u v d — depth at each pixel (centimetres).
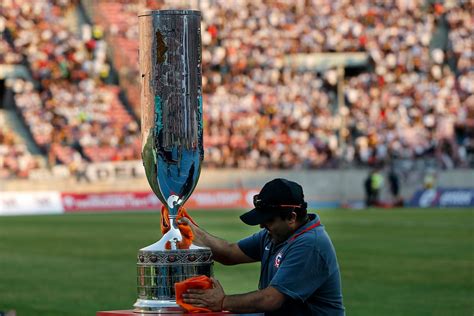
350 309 2266
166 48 796
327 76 7938
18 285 2723
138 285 812
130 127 7350
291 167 7312
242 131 7444
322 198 7312
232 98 7669
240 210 6600
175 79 798
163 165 808
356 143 7494
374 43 8138
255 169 7275
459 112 7700
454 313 2203
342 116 7400
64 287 2675
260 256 1052
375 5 8369
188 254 804
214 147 7312
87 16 7938
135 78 7581
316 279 964
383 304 2341
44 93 7450
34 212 6831
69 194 6944
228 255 1049
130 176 7131
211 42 8038
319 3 8331
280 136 7462
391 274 2922
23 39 7644
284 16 8256
